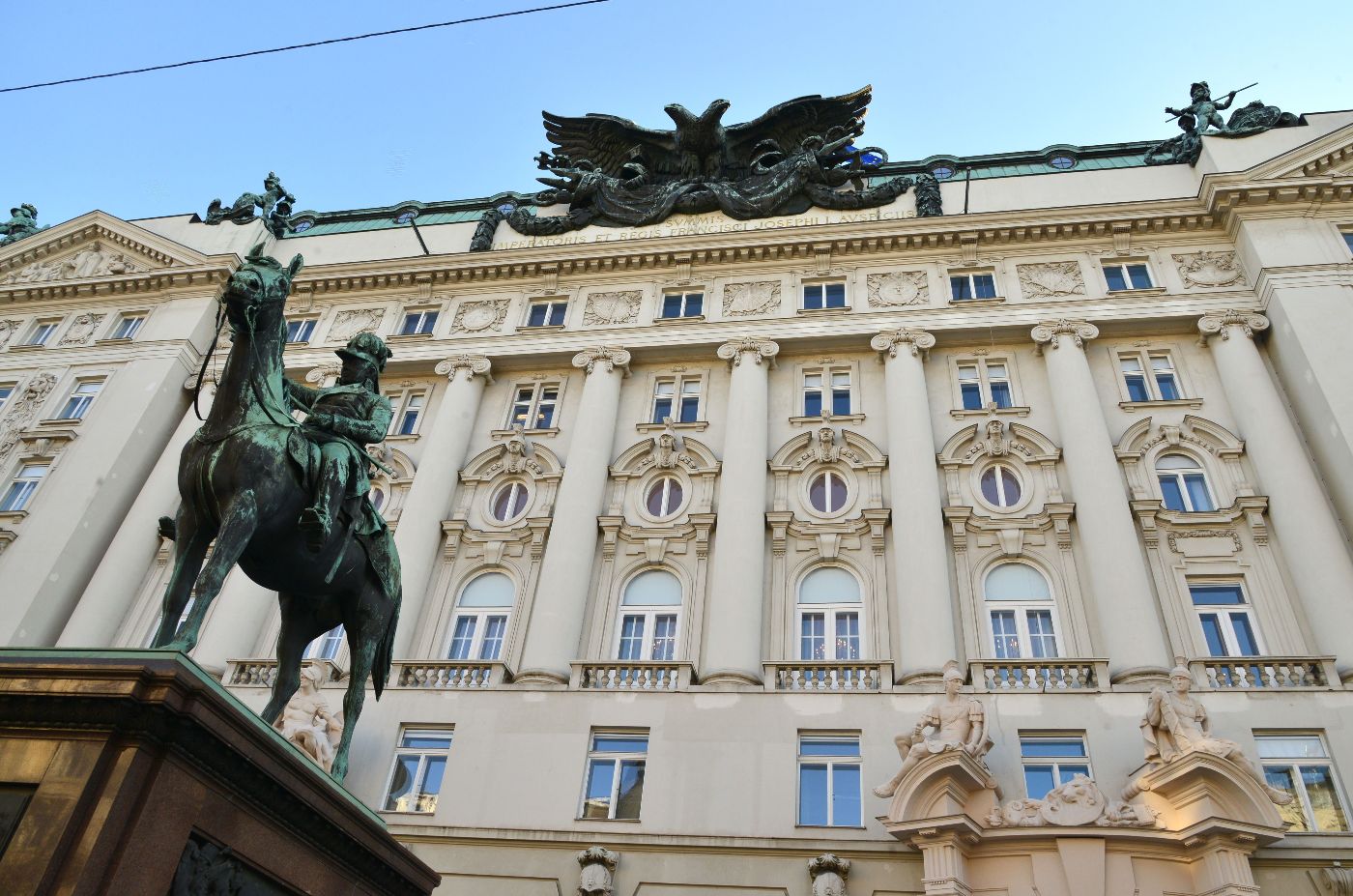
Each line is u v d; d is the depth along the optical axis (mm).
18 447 30125
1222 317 26312
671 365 29500
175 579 7078
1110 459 24141
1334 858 16828
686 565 24609
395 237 35156
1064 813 17000
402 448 29000
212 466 7172
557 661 22688
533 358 29891
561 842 19109
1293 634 20969
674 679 21547
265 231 35875
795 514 25219
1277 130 29109
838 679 21094
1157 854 16656
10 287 34844
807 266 30375
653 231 32906
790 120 34031
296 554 7703
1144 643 20531
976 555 23656
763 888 18094
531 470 27594
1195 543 22891
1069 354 26516
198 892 5773
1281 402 24500
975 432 25969
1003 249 29359
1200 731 17734
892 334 27812
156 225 36781
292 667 8414
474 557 26016
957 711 18531
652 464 26859
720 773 19625
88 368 32125
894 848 17922
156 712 5520
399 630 24125
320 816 6895
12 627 25312
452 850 19438
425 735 21547
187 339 32250
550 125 36156
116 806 5281
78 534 27406
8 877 4984
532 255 31734
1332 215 27109
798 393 28000
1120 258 28609
